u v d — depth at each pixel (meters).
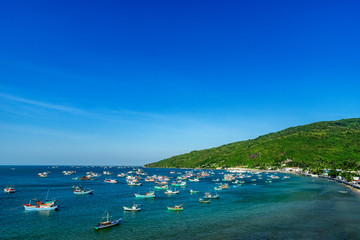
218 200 103.62
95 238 52.75
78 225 63.00
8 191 128.00
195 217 71.25
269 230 57.38
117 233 55.97
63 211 80.69
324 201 97.69
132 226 61.78
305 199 103.31
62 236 54.25
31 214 75.94
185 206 89.62
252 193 127.00
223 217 70.94
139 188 154.38
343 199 102.56
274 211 78.81
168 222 65.56
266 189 145.50
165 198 111.19
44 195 118.75
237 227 60.06
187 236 53.41
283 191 133.62
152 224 63.56
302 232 55.69
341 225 61.34
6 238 53.06
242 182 189.00
